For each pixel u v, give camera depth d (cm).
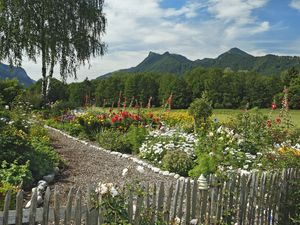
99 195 349
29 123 1105
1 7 2252
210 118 1299
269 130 957
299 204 604
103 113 1533
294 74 3628
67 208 325
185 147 895
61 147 1060
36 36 2364
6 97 1977
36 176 655
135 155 1030
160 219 387
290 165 721
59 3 2384
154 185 382
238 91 3838
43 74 2448
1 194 443
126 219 359
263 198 542
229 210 477
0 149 648
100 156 971
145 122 1364
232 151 809
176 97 3791
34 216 306
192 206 426
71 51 2466
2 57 2317
